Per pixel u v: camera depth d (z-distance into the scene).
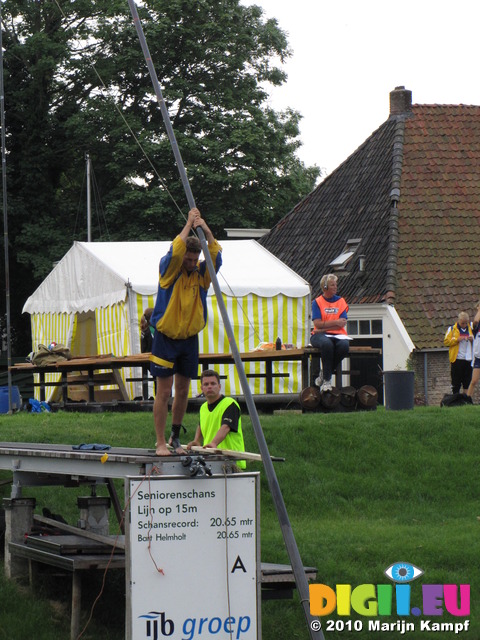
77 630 11.70
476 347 24.48
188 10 49.22
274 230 45.72
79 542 12.52
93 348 33.50
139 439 18.83
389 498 17.69
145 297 27.06
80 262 29.94
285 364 27.81
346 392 22.42
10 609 12.49
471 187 41.56
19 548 13.02
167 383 10.82
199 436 13.00
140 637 10.09
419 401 36.12
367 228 40.97
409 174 41.38
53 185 54.03
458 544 14.79
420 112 43.72
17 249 51.88
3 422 20.95
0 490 17.00
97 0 49.91
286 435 19.20
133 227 48.53
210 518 10.34
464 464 18.80
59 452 11.83
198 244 10.77
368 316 37.69
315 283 41.34
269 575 11.72
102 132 49.47
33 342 34.19
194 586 10.26
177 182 47.69
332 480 17.97
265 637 12.33
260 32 51.09
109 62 49.66
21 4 50.25
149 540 10.16
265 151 50.50
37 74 49.88
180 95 48.09
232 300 27.75
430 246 39.22
